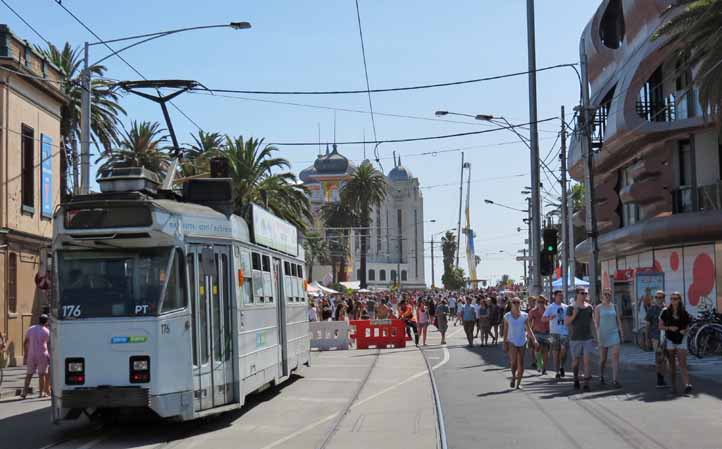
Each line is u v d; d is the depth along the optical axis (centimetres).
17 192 3039
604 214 4466
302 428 1376
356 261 16738
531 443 1155
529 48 3397
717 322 2709
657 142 3578
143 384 1232
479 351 3228
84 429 1395
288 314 1964
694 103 3350
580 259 5406
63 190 3984
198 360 1302
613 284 3419
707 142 3425
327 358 3031
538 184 3412
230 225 1445
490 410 1507
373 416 1507
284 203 4825
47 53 3909
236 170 4547
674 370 1714
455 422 1372
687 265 3531
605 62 4166
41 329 2019
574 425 1302
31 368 2005
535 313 2212
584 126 3191
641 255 4088
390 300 6625
